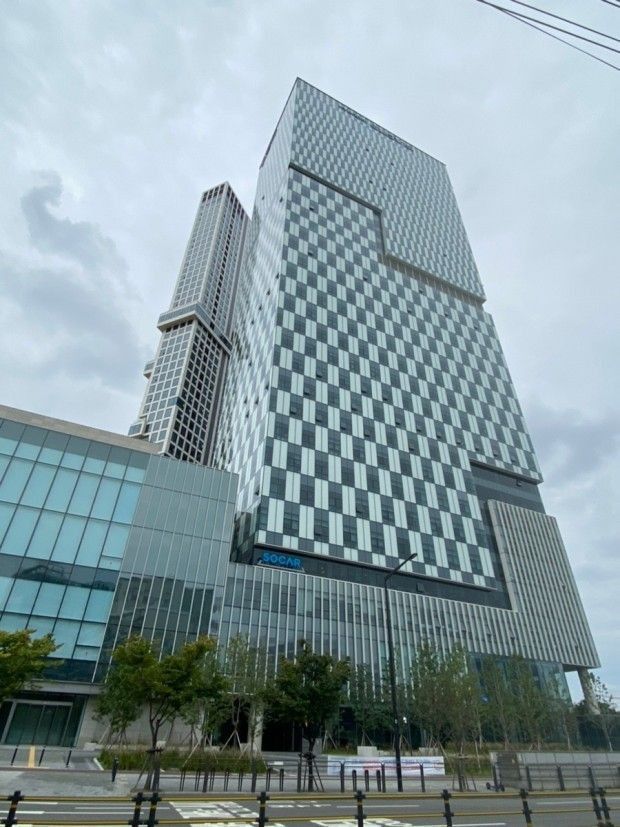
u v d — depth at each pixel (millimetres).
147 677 19906
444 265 116250
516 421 100188
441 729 43469
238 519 65625
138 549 44062
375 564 63125
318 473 66125
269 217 103812
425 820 13867
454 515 76000
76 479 43906
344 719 49625
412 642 59188
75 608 38781
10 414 43250
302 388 72625
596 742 34844
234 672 32688
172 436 113438
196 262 159500
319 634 54000
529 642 69625
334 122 120312
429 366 93062
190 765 25000
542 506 91125
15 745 33562
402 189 123125
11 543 38312
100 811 13453
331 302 86375
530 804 18000
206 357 137375
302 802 17047
